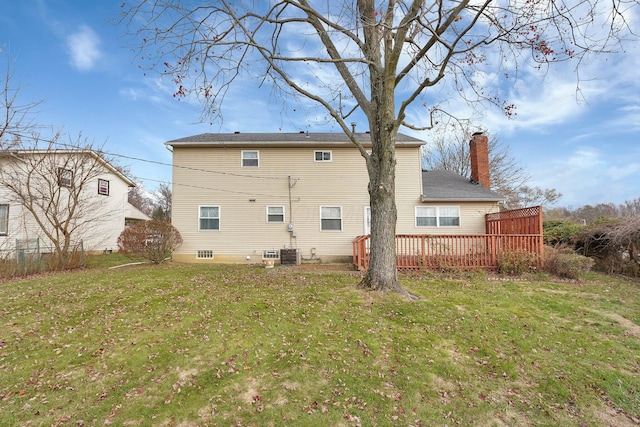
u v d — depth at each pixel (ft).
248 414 10.46
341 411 10.71
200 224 44.65
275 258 44.55
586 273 33.91
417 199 45.62
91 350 14.40
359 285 24.00
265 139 46.50
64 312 19.04
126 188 63.36
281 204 45.32
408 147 46.32
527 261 32.27
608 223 37.24
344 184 45.78
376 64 21.95
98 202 53.21
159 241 39.73
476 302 21.80
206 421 10.07
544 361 14.43
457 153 90.07
